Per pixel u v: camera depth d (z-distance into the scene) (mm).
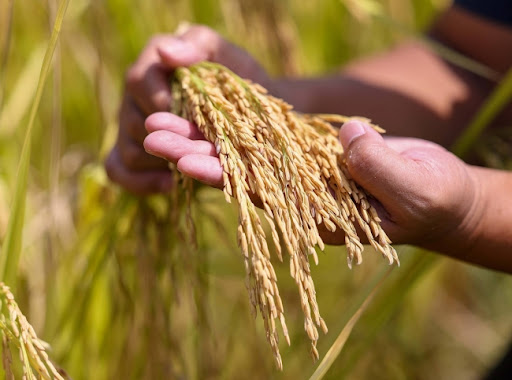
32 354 549
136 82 688
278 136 556
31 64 939
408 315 1265
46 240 839
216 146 555
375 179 559
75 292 780
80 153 1026
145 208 758
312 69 1253
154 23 973
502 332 1470
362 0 827
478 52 880
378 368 1041
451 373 1411
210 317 761
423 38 818
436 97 871
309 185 538
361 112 843
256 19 947
